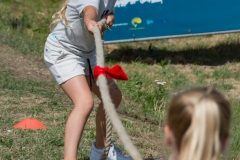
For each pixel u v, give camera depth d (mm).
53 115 18219
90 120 18344
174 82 26172
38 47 32781
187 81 26469
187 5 30469
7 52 29125
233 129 17438
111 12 11945
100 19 11594
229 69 30562
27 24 37625
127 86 24156
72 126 10930
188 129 5676
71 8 11609
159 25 30672
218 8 30406
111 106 7281
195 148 5516
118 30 30719
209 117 5566
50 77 26344
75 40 11727
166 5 30516
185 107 5777
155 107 21297
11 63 27156
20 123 16469
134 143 16078
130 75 26953
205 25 30594
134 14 30547
